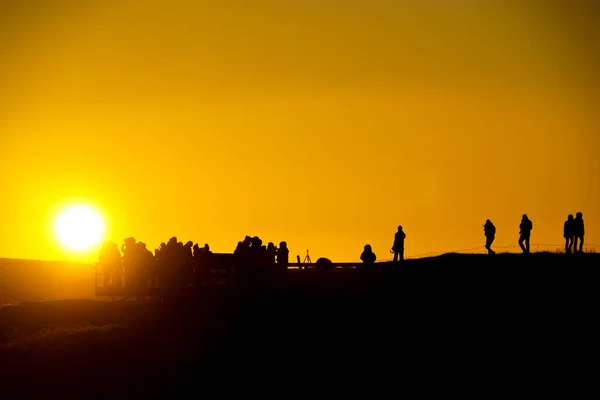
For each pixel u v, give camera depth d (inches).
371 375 7027.6
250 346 7509.8
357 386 6914.4
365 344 7450.8
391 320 7790.4
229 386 7086.6
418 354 7258.9
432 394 6776.6
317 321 7780.5
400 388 6850.4
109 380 7278.5
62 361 7485.2
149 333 7790.4
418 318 7780.5
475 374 6963.6
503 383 6835.6
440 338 7460.6
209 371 7293.3
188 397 7057.1
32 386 7209.6
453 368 7057.1
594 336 7372.1
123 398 7062.0
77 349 7618.1
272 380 7042.3
